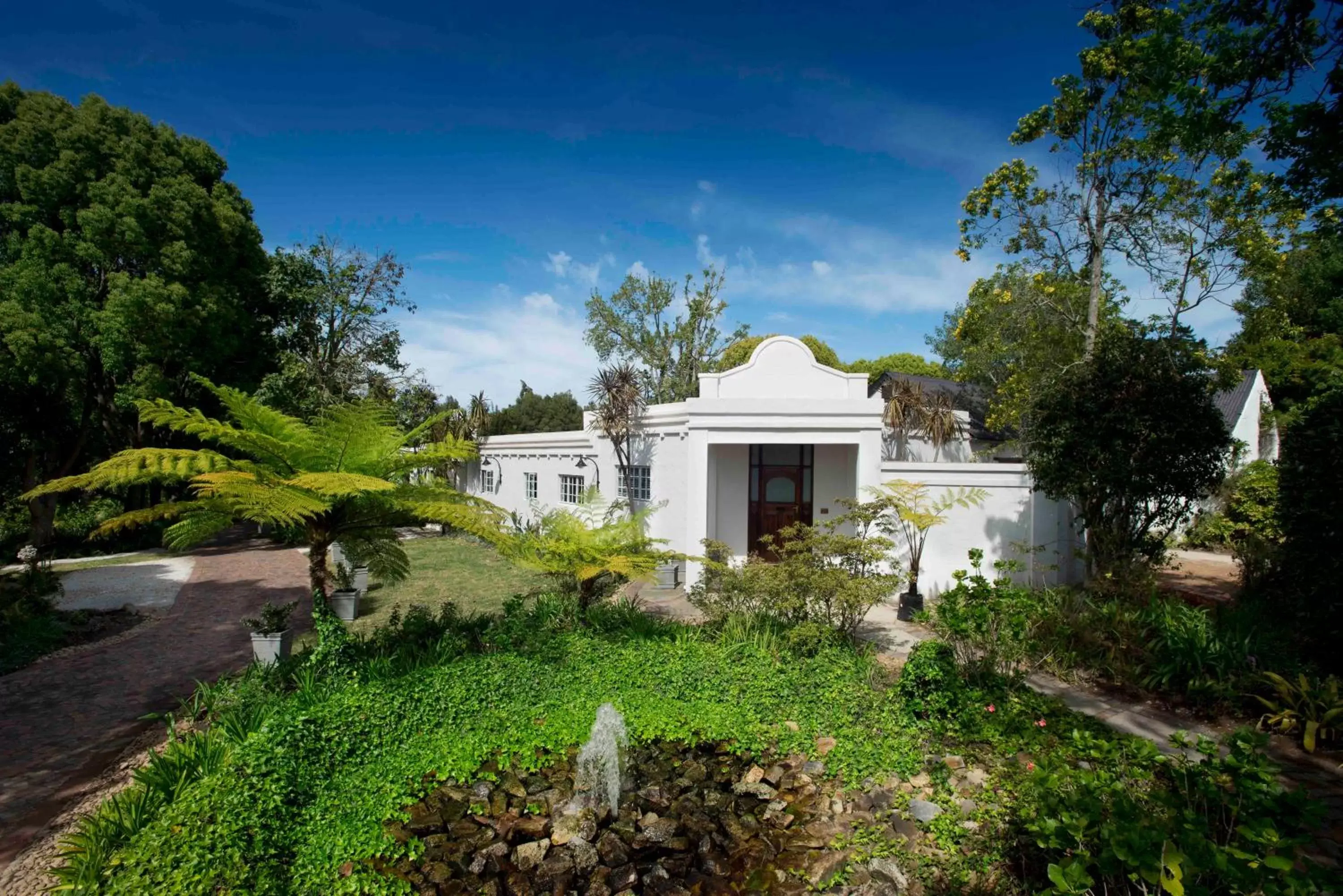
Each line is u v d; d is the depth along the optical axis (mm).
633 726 6352
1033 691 6930
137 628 10289
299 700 6129
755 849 4723
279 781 4688
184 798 4363
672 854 4781
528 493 21250
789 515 14242
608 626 8695
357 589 12320
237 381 19297
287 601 12148
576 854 4734
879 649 8859
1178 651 6941
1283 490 7773
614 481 15867
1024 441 10375
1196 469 8734
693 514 12422
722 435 12336
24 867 4258
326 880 4215
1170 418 8578
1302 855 4129
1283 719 5895
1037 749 5559
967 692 6488
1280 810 3588
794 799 5340
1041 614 8242
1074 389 9320
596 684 7105
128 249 16312
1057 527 11430
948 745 5895
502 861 4668
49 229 15680
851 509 10203
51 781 5426
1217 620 8125
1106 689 7117
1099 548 9633
